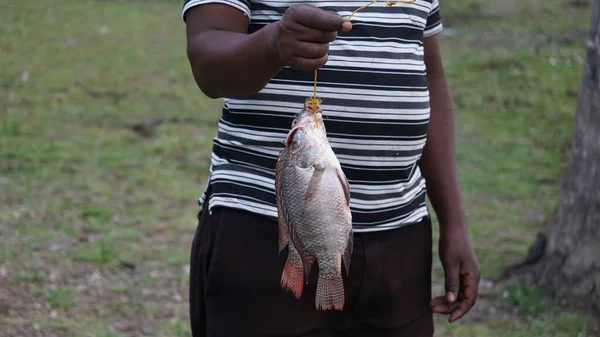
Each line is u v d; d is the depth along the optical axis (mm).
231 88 2184
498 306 5293
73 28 15039
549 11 16922
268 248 2369
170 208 7082
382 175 2424
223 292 2416
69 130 9234
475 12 16844
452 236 2799
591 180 5172
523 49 13789
